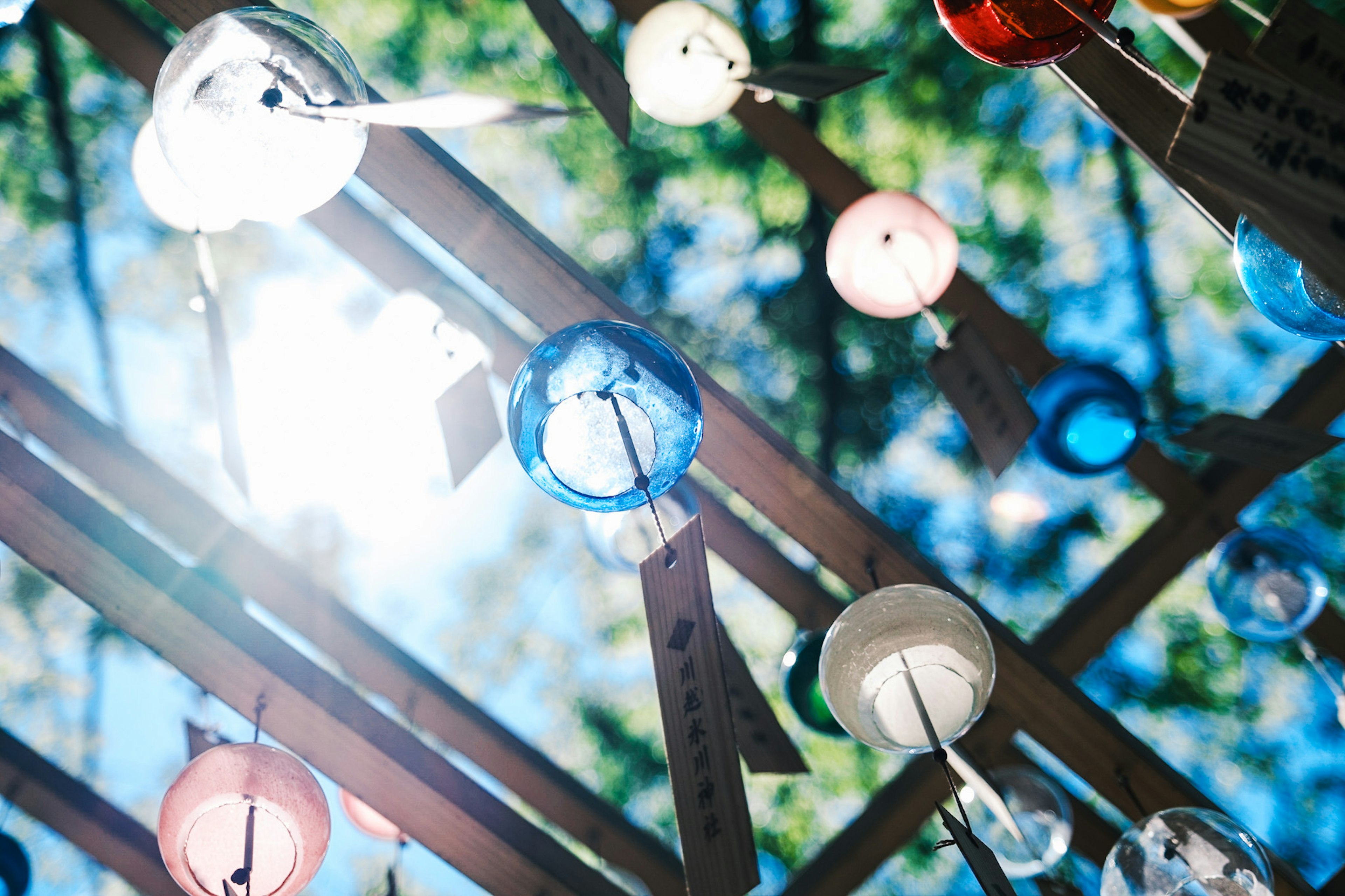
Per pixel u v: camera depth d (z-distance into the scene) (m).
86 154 5.33
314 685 2.65
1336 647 2.79
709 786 1.35
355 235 2.43
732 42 2.27
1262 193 0.99
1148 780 2.85
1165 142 1.88
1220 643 5.25
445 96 1.31
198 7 2.20
